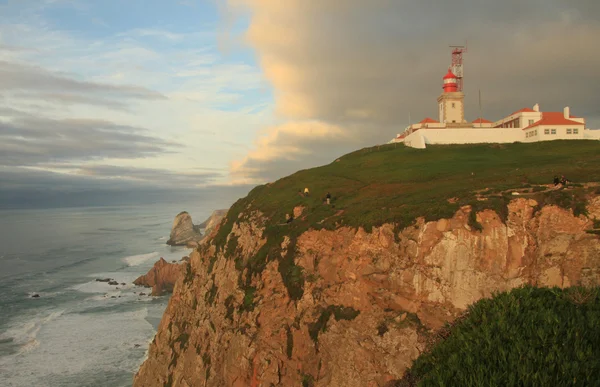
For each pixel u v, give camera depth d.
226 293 41.09
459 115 89.06
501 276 28.00
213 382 35.25
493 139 76.50
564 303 21.05
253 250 42.44
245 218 50.44
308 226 38.06
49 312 73.12
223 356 35.78
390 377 26.47
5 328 65.50
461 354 19.55
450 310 27.92
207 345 39.00
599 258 25.81
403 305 29.09
